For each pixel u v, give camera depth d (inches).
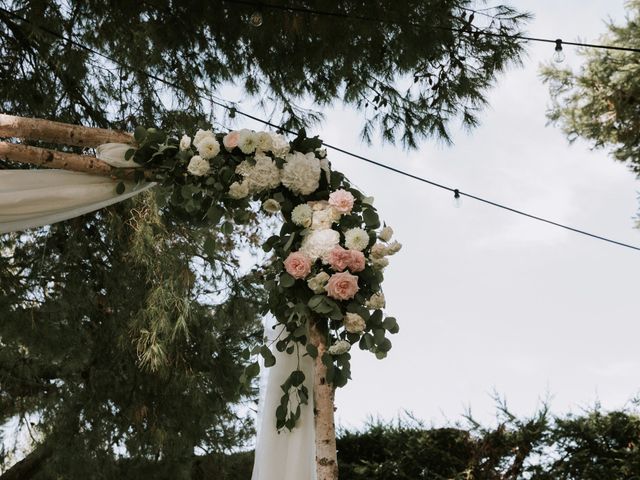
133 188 143.4
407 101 232.2
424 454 257.8
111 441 247.9
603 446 250.5
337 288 130.0
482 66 222.5
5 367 249.8
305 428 133.8
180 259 219.6
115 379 244.7
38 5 205.9
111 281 233.9
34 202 136.3
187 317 226.8
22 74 221.1
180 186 143.8
